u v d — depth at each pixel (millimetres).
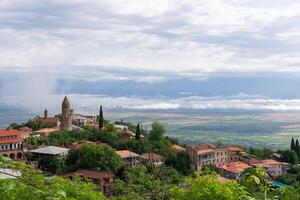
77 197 18188
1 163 10125
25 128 145625
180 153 113062
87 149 87125
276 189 12383
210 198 19297
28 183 9109
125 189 25484
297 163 127812
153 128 119812
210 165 112188
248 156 133875
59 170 87875
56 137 125312
